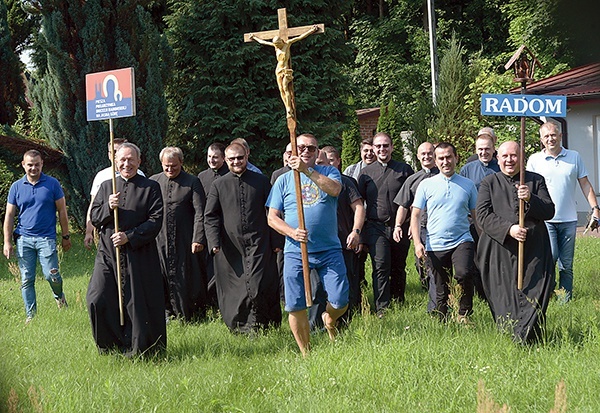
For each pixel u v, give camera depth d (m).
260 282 7.78
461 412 4.68
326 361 5.86
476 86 23.72
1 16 23.23
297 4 25.27
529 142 22.02
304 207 6.46
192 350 7.00
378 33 39.50
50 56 19.44
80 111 19.64
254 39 6.34
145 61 20.33
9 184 19.31
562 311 7.75
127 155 6.81
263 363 6.36
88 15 19.61
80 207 20.08
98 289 6.64
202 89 24.36
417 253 7.72
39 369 6.23
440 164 7.58
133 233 6.59
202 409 5.15
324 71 25.30
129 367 6.33
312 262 6.47
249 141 24.64
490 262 6.54
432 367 5.65
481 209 6.54
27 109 23.92
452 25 38.06
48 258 9.25
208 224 7.96
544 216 6.36
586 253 12.72
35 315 9.15
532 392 4.98
